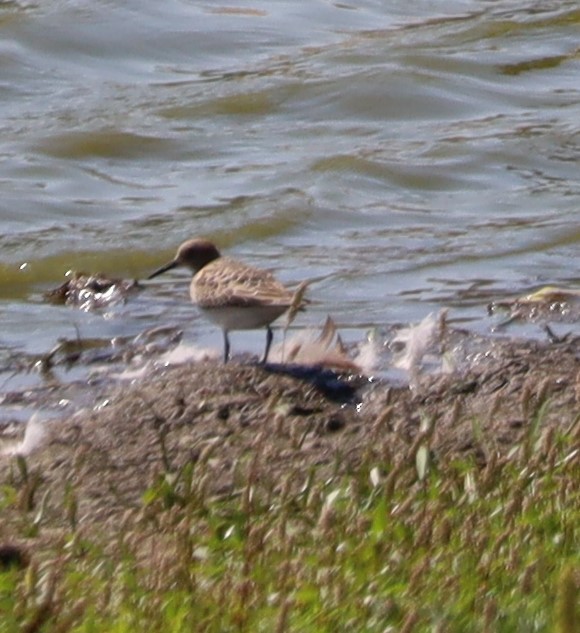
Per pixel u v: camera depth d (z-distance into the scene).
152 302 15.53
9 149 20.27
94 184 19.34
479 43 25.16
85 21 24.88
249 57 24.39
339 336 13.42
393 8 27.02
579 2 27.42
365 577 7.99
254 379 12.37
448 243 17.50
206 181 19.48
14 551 8.93
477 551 8.25
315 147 20.78
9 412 12.31
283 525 8.62
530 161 20.47
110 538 9.22
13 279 16.53
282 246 17.55
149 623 7.55
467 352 13.30
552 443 9.54
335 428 11.44
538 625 7.35
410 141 21.14
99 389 12.80
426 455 9.25
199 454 10.91
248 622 7.48
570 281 16.30
